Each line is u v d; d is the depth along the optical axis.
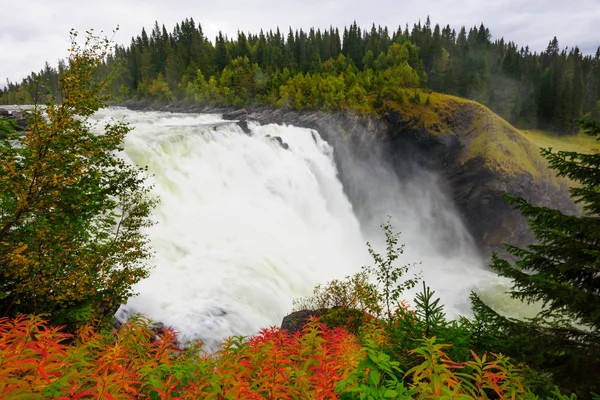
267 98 91.94
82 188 9.23
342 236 46.44
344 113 71.88
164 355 4.15
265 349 4.14
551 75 109.75
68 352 3.56
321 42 138.50
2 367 2.82
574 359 5.63
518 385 3.50
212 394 3.24
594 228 6.06
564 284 6.57
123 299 11.41
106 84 9.03
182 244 23.75
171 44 152.62
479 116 70.62
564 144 95.31
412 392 3.05
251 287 20.70
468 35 167.75
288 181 41.50
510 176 62.94
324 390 3.29
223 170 36.03
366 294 13.19
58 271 9.44
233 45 141.62
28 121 8.20
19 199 8.03
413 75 92.31
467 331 5.69
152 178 28.30
